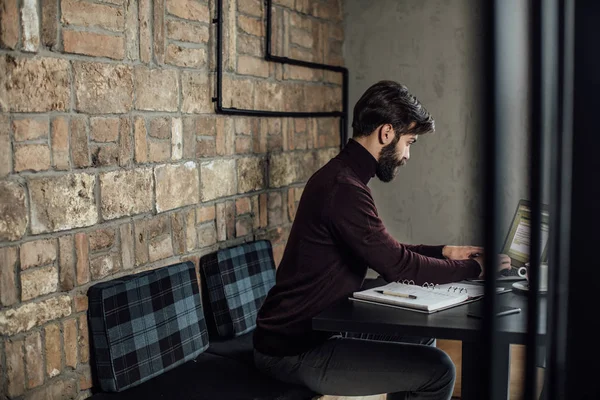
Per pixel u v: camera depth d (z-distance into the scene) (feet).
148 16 7.33
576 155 2.02
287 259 6.86
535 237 1.87
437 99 11.78
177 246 8.01
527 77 1.87
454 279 6.66
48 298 6.14
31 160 5.90
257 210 9.73
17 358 5.81
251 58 9.41
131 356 6.66
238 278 8.66
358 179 6.81
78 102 6.41
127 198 7.12
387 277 6.55
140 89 7.25
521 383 1.93
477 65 1.73
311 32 11.16
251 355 7.68
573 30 1.99
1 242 5.63
